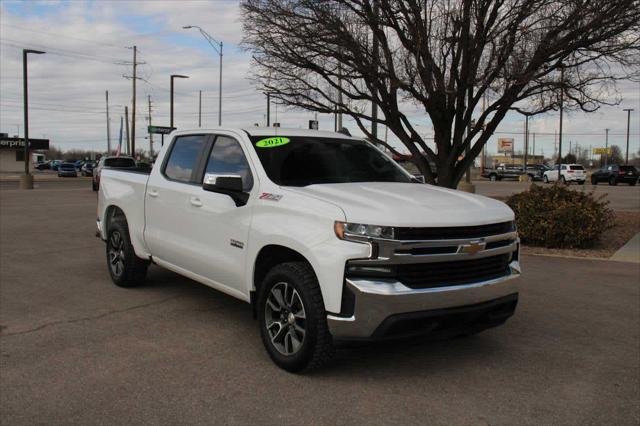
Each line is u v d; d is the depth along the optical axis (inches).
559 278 322.7
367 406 150.6
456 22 407.2
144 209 253.9
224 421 141.2
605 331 221.1
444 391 161.5
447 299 159.0
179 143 244.7
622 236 488.7
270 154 199.0
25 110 1326.3
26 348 191.9
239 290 196.9
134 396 154.9
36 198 964.0
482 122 467.2
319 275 158.9
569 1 380.8
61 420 140.8
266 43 468.4
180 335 208.1
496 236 170.9
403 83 422.9
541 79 439.8
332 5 433.7
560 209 422.3
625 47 393.1
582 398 158.4
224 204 200.7
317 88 494.0
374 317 152.0
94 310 239.5
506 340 208.7
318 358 164.1
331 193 174.9
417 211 160.4
